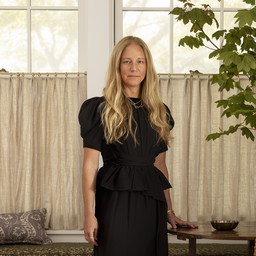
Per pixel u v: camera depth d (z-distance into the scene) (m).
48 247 4.51
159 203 2.71
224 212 4.86
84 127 2.74
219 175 4.84
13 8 5.08
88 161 2.74
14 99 4.89
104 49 4.85
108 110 2.69
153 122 2.74
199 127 4.84
